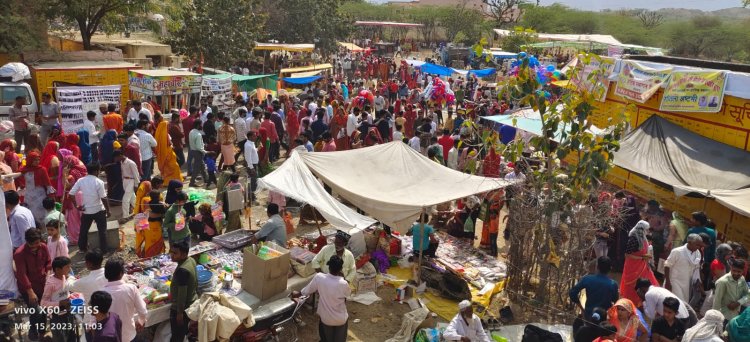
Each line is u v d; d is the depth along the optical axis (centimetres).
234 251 895
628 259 823
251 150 1284
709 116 1184
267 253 759
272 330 718
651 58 1571
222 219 1032
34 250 661
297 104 1997
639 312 668
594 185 830
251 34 2747
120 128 1323
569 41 3841
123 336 593
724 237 1071
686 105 1198
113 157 1080
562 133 855
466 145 1420
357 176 1005
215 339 644
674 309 644
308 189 915
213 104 1841
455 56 4700
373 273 907
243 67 2997
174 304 658
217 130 1489
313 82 2689
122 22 2395
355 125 1647
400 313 851
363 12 7775
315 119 1812
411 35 7506
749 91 1080
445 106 2680
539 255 859
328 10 4078
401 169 1035
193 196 1121
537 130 1358
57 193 1010
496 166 1219
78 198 902
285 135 1759
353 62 3931
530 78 855
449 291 884
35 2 1942
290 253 799
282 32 3878
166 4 2431
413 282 930
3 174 946
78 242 938
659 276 975
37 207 955
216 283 773
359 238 940
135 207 959
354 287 888
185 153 1694
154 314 678
